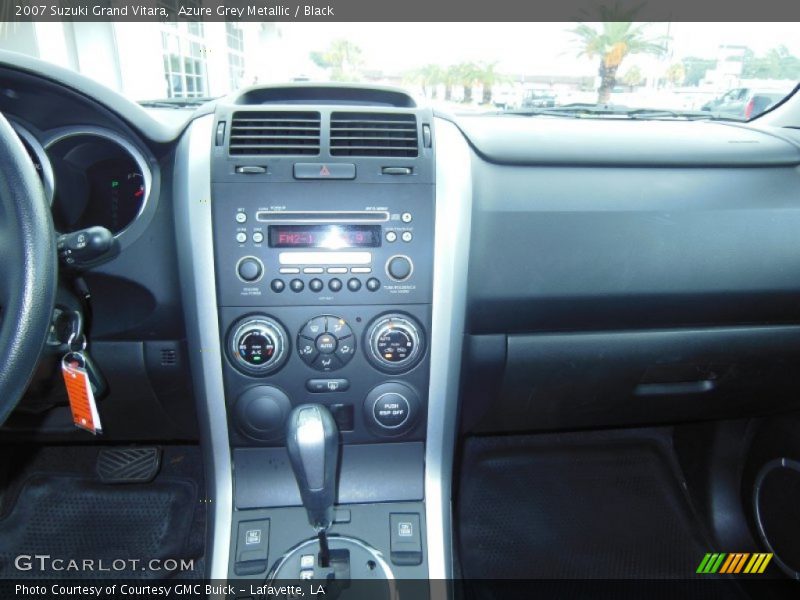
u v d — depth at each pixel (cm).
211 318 100
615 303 111
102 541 145
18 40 251
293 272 98
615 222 109
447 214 99
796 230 112
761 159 117
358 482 111
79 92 95
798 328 120
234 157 97
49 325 66
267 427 105
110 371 111
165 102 133
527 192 109
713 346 119
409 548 107
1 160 65
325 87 113
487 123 128
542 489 162
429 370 105
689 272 111
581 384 121
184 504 153
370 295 100
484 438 173
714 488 152
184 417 123
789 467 132
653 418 138
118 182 106
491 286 107
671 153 116
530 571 141
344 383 104
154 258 102
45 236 66
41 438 129
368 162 97
